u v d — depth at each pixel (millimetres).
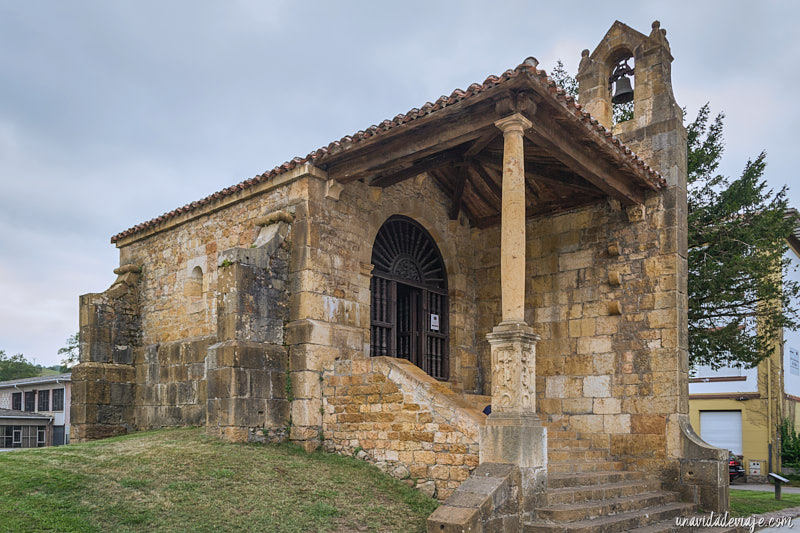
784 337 23266
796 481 20766
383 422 9516
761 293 13375
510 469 7664
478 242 13984
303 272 10641
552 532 7371
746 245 13438
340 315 10977
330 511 7688
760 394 22188
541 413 12219
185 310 13242
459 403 9094
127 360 14289
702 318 13891
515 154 8492
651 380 11000
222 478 8305
